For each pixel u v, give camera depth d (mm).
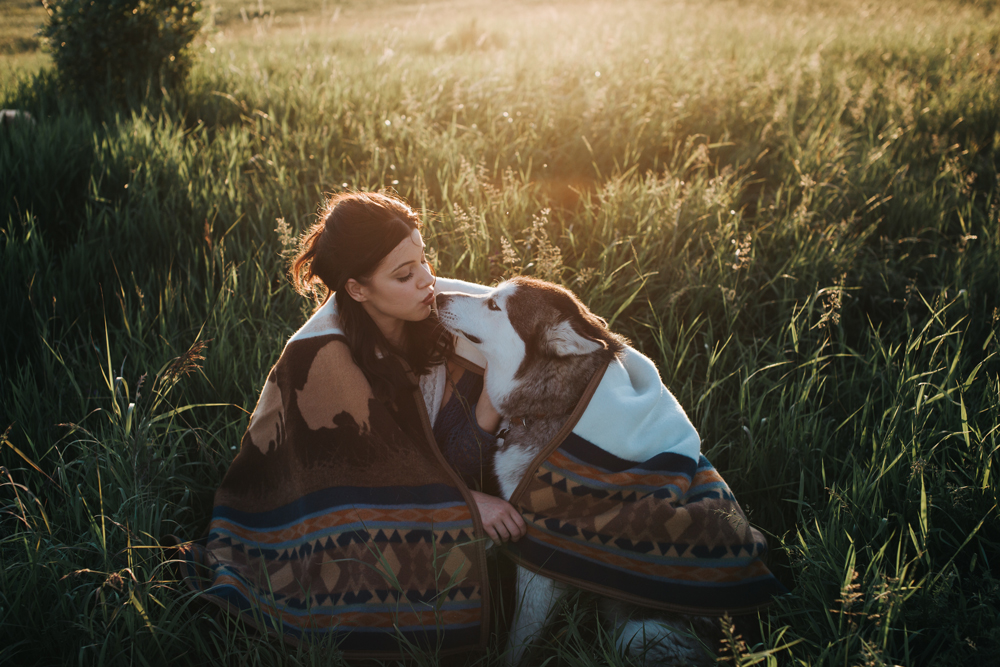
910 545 2574
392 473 2438
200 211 4496
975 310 3998
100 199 4387
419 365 2666
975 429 2857
